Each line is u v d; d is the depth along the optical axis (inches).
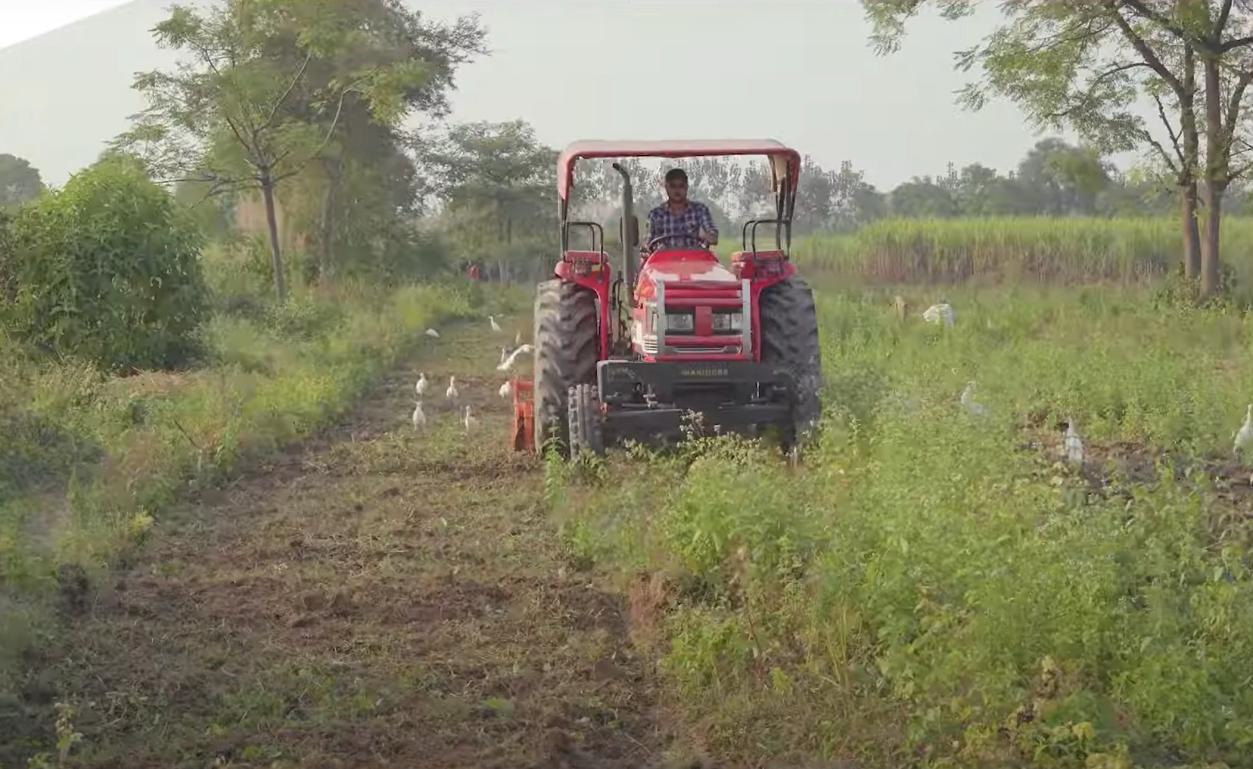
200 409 376.2
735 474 245.1
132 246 513.3
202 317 550.9
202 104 650.8
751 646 193.0
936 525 198.4
